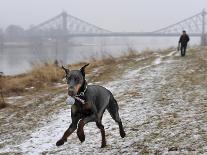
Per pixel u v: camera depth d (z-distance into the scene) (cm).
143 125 960
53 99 1495
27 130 1084
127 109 1169
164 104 1168
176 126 900
